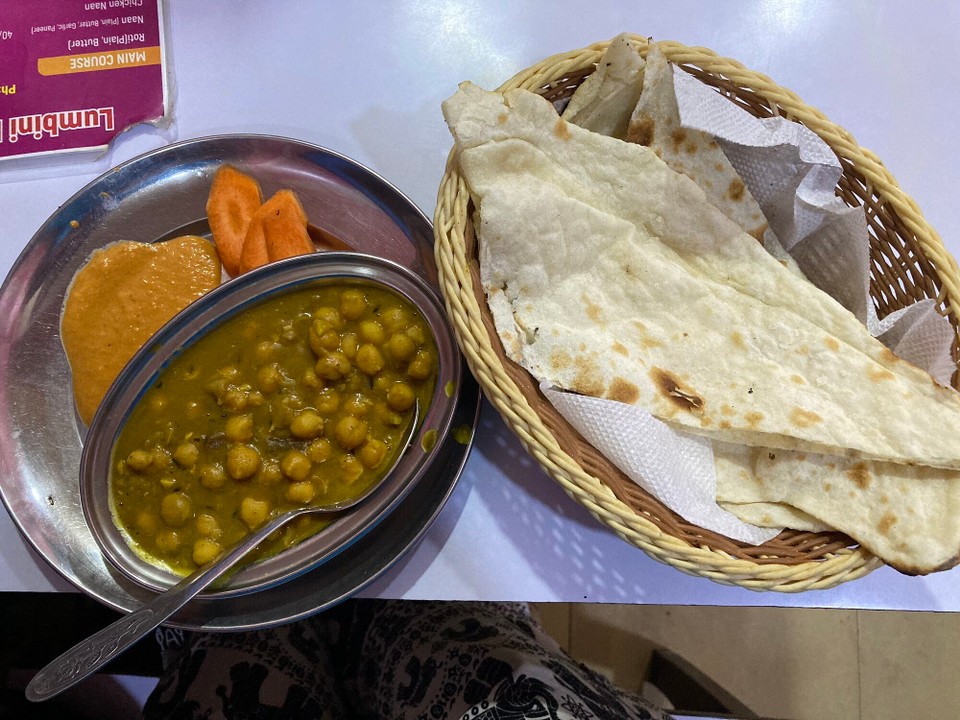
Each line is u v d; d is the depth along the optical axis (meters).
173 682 0.40
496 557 0.32
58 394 0.33
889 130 0.35
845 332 0.27
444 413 0.29
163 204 0.34
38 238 0.33
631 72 0.27
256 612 0.31
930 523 0.26
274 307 0.30
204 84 0.36
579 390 0.27
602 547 0.32
